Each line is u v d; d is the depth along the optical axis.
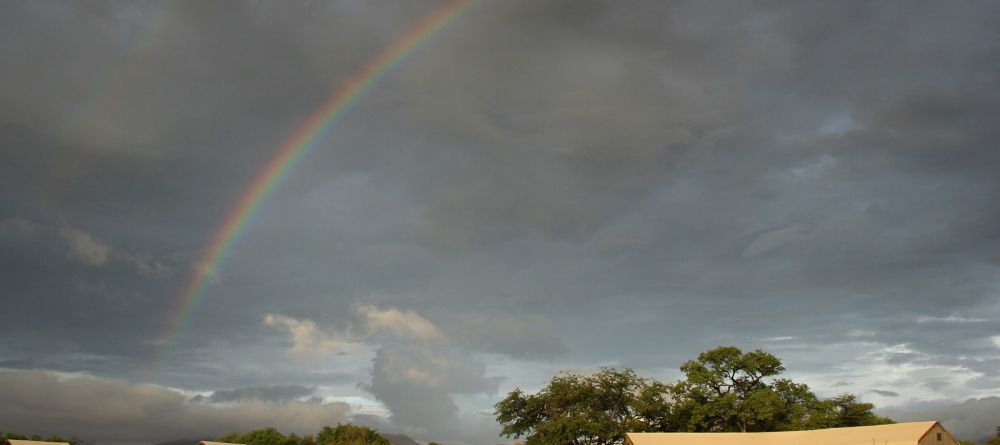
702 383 111.06
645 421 110.38
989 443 110.94
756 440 79.94
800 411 106.94
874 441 71.75
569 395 109.69
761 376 112.19
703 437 82.06
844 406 109.81
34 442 85.25
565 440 104.31
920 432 70.50
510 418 113.88
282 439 136.25
